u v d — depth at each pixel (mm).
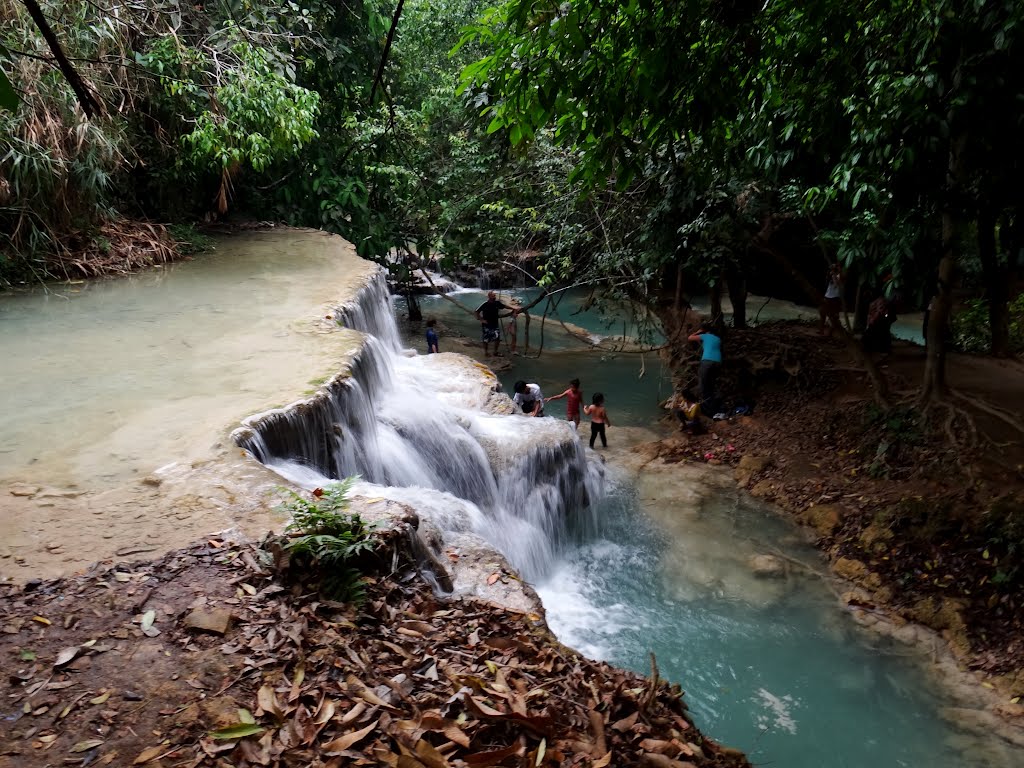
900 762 5914
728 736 6152
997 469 9227
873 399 11758
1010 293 15195
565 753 3010
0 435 5949
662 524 9781
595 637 7352
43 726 3004
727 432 12461
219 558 4219
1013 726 6211
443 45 19500
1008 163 6129
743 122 4652
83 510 4781
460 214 16984
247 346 8289
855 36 4664
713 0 3490
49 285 11047
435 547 5465
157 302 10156
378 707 3135
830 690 6691
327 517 4277
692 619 7723
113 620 3678
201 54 12812
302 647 3516
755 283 22031
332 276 11805
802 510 9820
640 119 4117
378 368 9016
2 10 10234
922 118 5176
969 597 7637
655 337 19281
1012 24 4336
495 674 3508
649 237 12680
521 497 9047
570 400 12836
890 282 7859
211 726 2998
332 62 17016
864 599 7980
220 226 15789
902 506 8930
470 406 10711
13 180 10875
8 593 3879
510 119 3652
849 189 7727
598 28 3289
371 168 17609
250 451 5887
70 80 1998
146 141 13719
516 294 25031
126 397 6762
